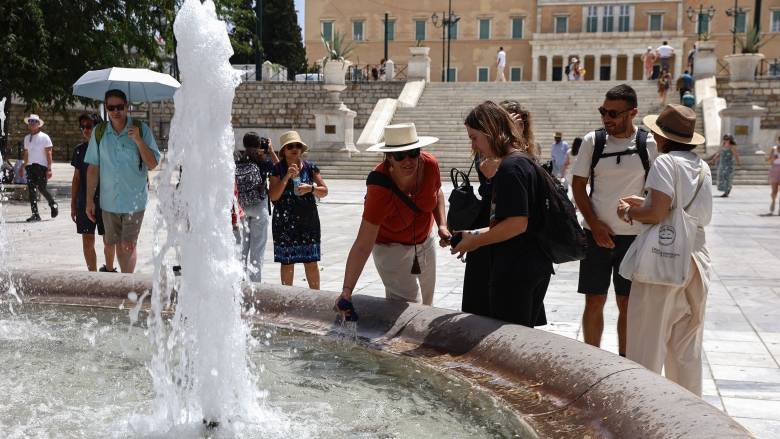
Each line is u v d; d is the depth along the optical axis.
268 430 2.79
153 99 8.34
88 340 4.05
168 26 19.91
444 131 30.31
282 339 3.94
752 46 31.34
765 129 29.86
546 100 32.94
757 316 6.31
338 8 63.81
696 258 3.57
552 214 3.48
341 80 31.52
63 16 17.64
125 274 5.02
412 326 3.74
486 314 3.83
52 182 22.25
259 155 6.35
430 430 2.74
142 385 3.36
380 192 4.02
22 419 2.94
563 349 2.96
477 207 3.88
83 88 8.09
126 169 6.36
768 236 11.96
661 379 2.52
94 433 2.81
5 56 16.83
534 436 2.54
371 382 3.28
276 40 60.72
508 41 61.78
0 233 7.80
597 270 4.54
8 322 4.40
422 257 4.38
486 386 3.03
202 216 3.26
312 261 6.30
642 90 33.31
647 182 3.53
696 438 2.04
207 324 3.19
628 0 58.94
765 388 4.36
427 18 62.72
